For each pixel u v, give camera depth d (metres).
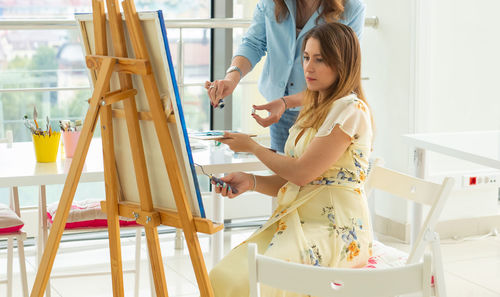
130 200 1.85
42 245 2.54
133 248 3.70
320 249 1.89
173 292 3.09
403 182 2.18
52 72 3.80
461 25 3.80
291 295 1.84
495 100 3.95
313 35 2.04
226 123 4.04
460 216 3.91
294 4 2.47
